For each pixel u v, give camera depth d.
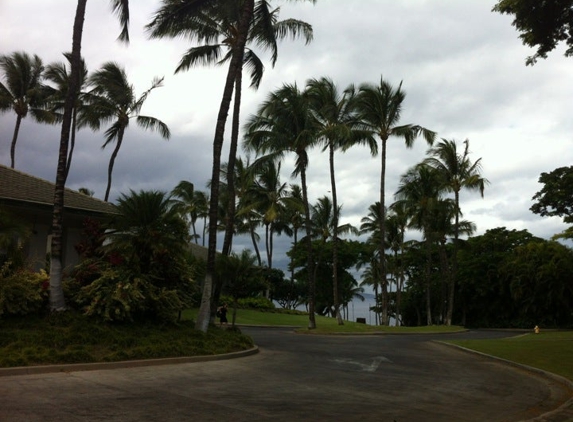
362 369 13.23
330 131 30.36
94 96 33.69
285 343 20.06
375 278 69.44
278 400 8.58
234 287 19.52
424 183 43.22
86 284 14.88
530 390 11.26
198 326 15.95
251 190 41.88
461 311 56.59
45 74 34.31
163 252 15.17
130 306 13.76
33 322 12.63
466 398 9.94
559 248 46.81
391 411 8.27
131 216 14.84
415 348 20.02
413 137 33.34
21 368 9.70
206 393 8.82
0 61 36.31
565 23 12.74
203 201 54.06
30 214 18.17
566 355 16.95
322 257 57.91
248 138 28.34
